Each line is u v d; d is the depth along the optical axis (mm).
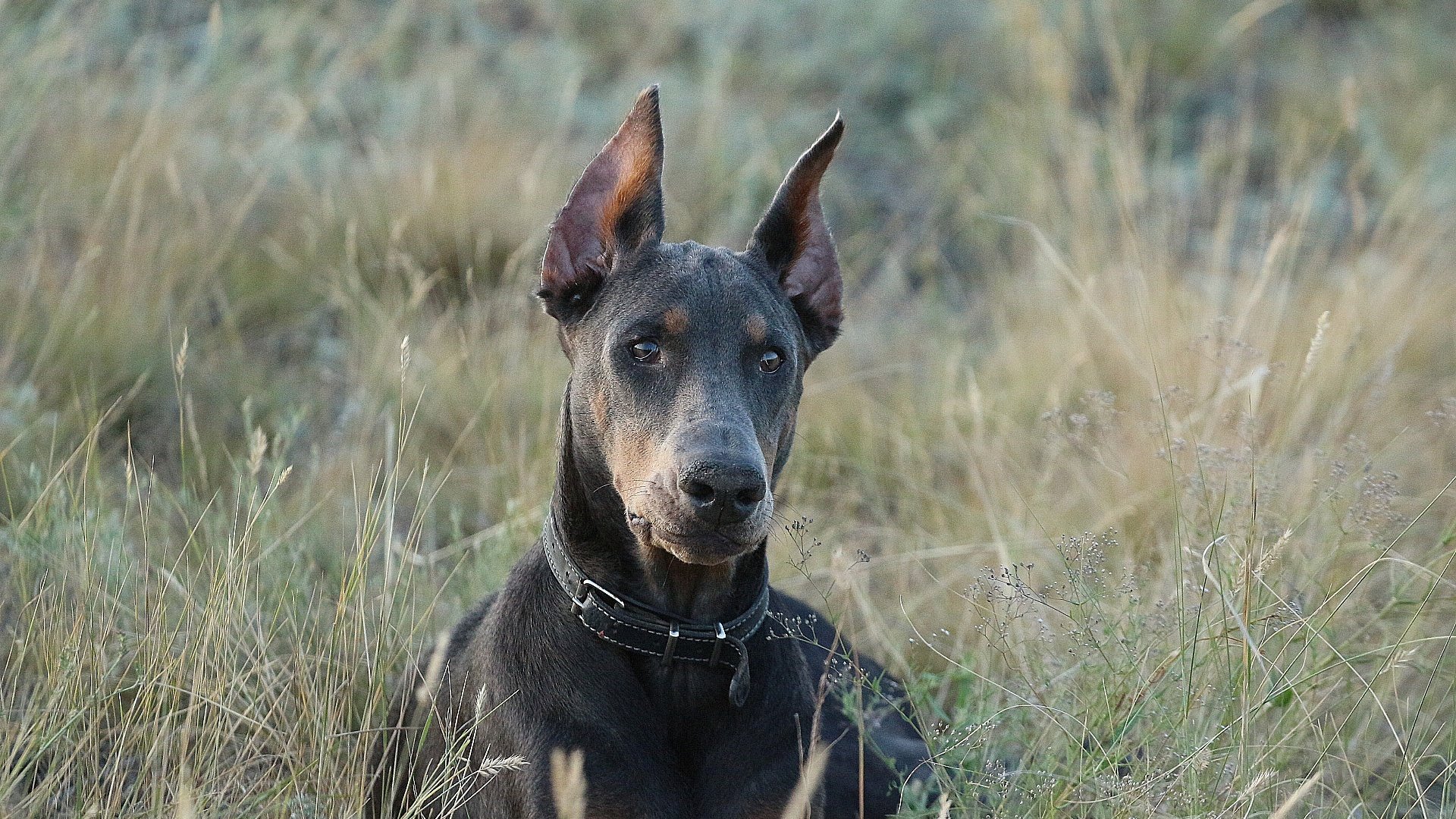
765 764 6195
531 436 10500
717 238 14195
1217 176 16453
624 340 6027
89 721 6566
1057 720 7000
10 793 6160
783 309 6438
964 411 11336
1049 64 15430
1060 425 9203
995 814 6406
